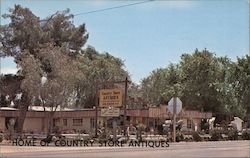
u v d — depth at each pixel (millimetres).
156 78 90562
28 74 49031
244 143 36938
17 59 57594
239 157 20266
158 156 20734
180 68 86125
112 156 20672
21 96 57562
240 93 80875
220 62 81375
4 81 58156
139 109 57812
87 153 22969
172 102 41688
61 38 61062
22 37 57906
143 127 49875
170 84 87562
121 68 82875
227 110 80500
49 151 25281
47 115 66188
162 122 59750
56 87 47844
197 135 43688
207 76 79750
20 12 58219
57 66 49781
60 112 64500
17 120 62219
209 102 80625
